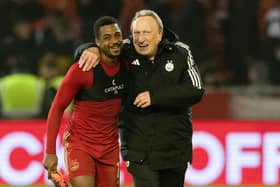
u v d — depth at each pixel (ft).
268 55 149.59
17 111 135.64
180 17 144.46
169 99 69.67
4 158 116.06
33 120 126.00
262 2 153.58
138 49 70.28
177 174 73.67
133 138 71.97
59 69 143.23
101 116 70.23
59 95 69.21
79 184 69.82
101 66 69.26
